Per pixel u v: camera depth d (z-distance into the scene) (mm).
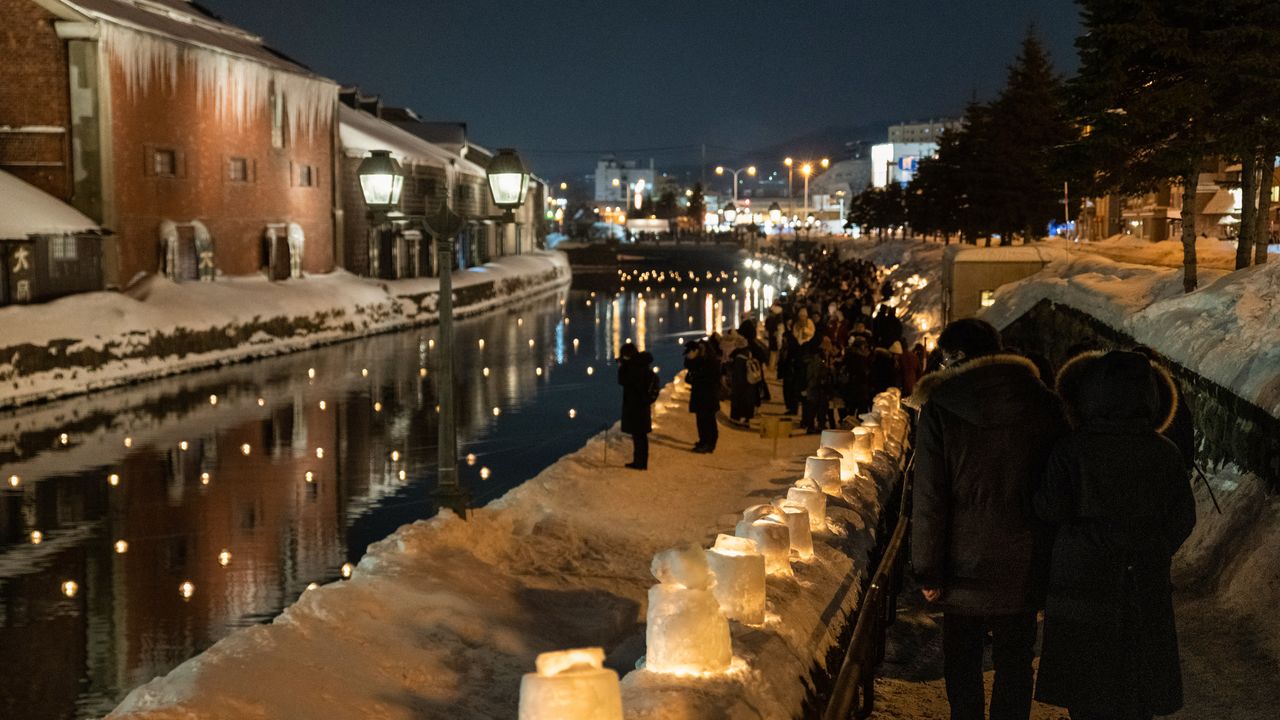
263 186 52656
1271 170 24953
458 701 7645
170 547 17453
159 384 38094
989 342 5637
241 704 6605
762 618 6246
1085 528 5102
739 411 23031
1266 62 20609
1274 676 6867
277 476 23203
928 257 63188
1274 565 8164
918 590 10695
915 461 5676
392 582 9695
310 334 51062
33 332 33656
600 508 14766
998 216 55750
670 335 56469
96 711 10891
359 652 8023
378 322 58219
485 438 27859
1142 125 21453
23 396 32656
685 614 5363
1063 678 5121
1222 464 11234
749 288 95938
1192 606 8680
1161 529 5082
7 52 41594
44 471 23641
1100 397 5141
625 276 114688
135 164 43719
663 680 5262
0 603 14477
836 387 22547
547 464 24297
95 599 14672
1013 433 5457
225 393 36156
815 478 11039
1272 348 10727
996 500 5457
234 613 14125
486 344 52750
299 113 55875
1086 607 5070
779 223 169750
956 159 64750
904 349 22297
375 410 32625
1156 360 6168
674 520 14367
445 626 8977
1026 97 55000
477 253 82938
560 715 3990
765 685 5414
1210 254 35812
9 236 35438
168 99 45562
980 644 5859
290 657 7488
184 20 53219
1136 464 5059
